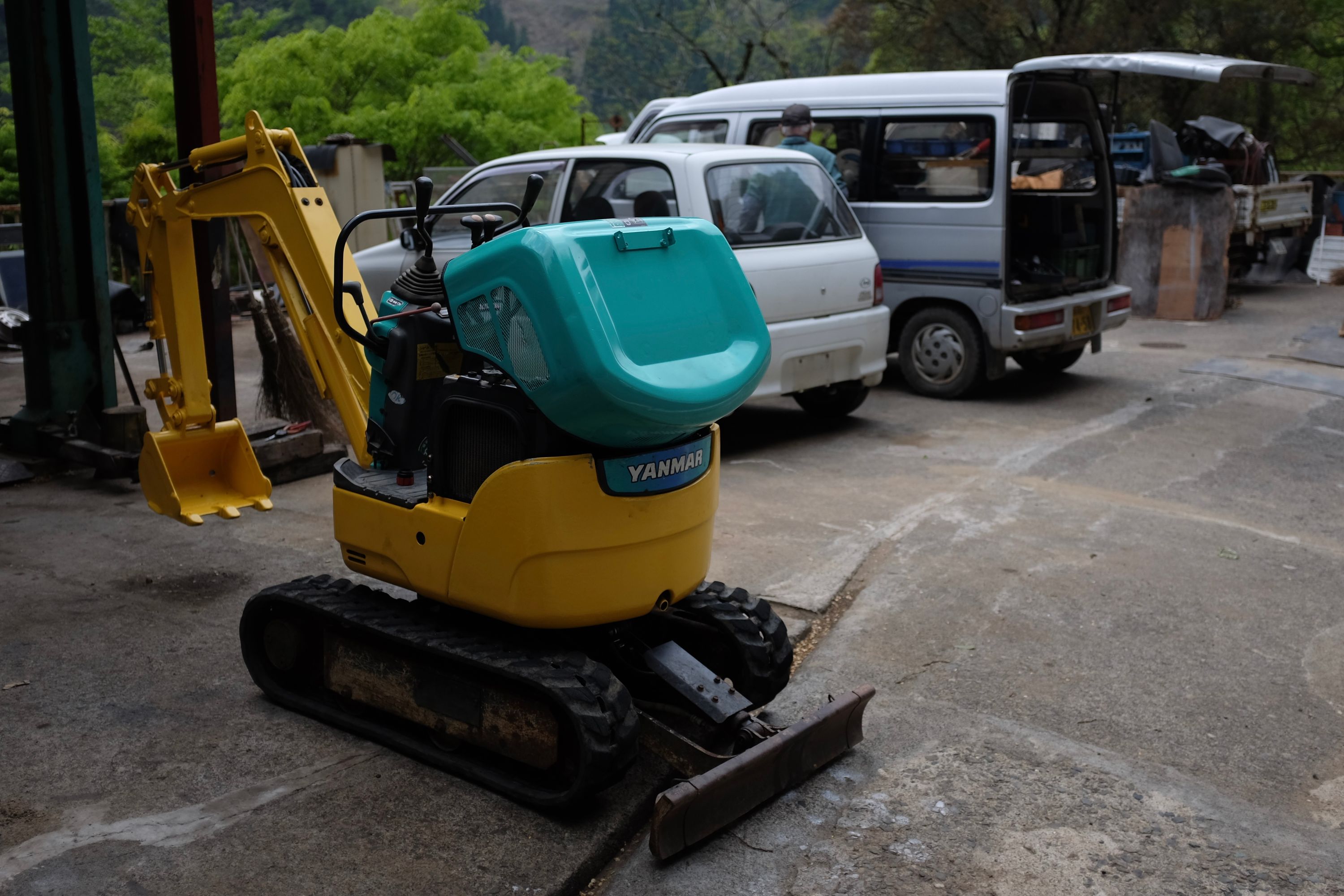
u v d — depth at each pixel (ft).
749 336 10.72
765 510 20.02
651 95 122.42
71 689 12.92
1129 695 13.28
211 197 14.16
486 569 10.50
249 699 12.78
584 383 9.37
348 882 9.41
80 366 22.27
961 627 15.15
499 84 120.26
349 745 11.75
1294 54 83.76
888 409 28.53
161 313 15.24
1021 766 11.64
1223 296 43.16
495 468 10.55
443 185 58.29
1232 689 13.50
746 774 10.30
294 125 112.78
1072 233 31.45
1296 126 88.53
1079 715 12.76
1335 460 23.98
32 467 21.77
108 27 128.57
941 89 28.35
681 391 9.75
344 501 11.84
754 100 31.30
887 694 13.23
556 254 9.50
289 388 22.99
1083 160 31.53
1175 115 78.69
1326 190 57.77
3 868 9.50
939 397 29.73
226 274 21.61
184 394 14.78
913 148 28.89
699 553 11.29
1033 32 83.10
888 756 11.82
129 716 12.30
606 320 9.52
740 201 23.04
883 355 26.00
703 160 22.61
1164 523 19.66
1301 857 10.17
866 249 25.62
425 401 11.91
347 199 50.60
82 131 21.36
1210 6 76.64
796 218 24.41
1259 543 18.72
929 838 10.37
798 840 10.34
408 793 10.82
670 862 9.96
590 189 23.75
